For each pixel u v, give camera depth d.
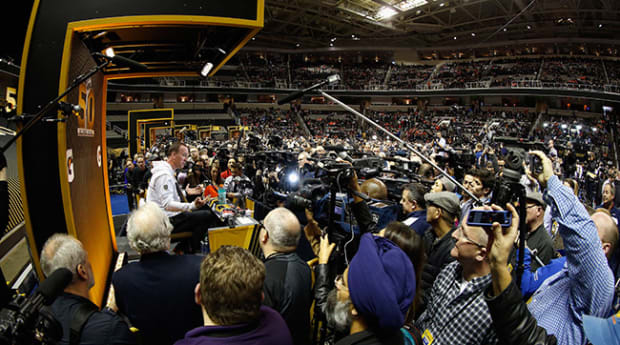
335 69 44.41
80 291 1.68
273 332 1.32
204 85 37.53
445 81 40.25
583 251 1.43
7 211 2.15
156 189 3.82
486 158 6.72
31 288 3.12
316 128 40.41
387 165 4.50
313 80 43.25
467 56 43.56
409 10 33.22
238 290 1.26
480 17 37.66
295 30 43.38
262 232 2.22
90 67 2.98
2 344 1.24
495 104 39.56
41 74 2.34
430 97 42.88
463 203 3.57
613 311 1.54
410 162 4.54
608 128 23.52
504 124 34.38
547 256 2.61
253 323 1.30
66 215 2.40
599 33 36.84
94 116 3.34
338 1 30.61
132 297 1.87
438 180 3.49
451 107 40.53
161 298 1.88
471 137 31.31
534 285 1.91
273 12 35.00
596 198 8.72
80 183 2.76
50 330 1.47
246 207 5.39
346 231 2.61
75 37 2.49
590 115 33.06
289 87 41.81
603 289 1.41
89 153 3.12
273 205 3.98
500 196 1.43
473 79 39.03
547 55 38.53
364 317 1.24
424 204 2.99
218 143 15.20
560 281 1.67
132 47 3.70
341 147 3.45
